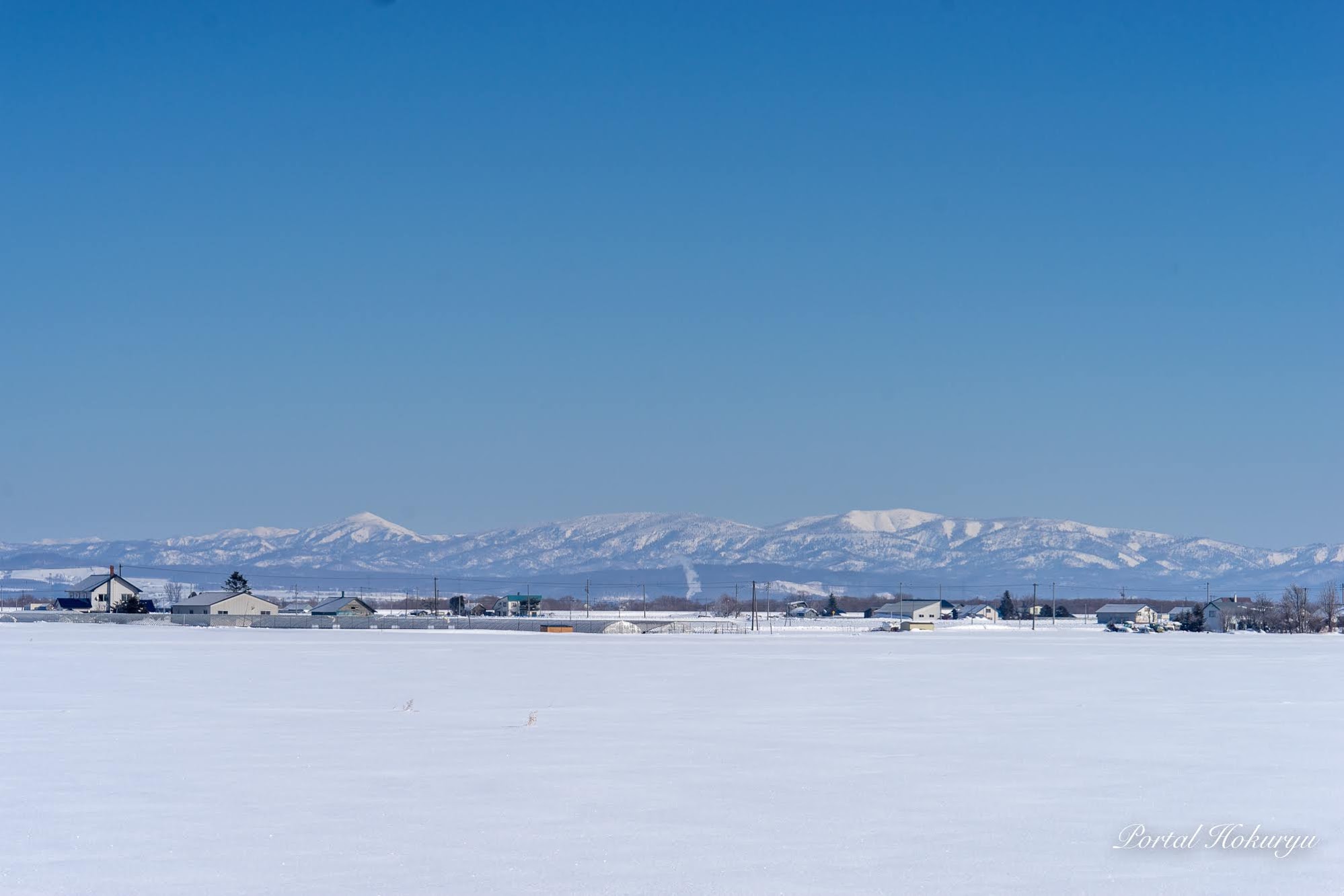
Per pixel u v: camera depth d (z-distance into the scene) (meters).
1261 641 148.00
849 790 28.80
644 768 31.94
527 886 20.45
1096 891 20.33
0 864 21.97
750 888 20.36
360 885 20.53
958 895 20.02
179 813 26.17
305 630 182.00
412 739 37.66
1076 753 34.88
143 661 82.12
